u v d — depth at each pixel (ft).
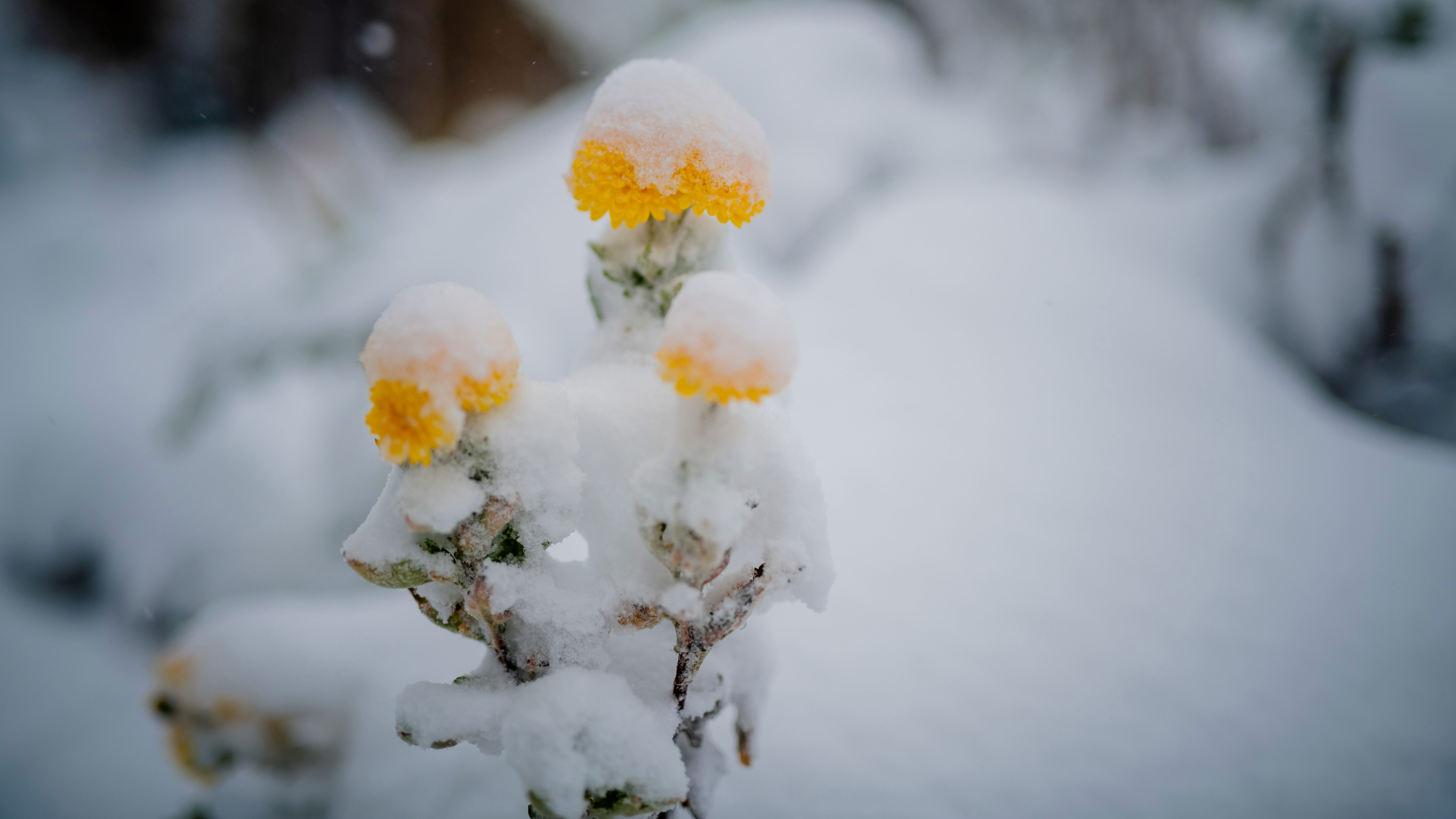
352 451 1.95
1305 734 1.01
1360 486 1.65
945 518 1.40
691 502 0.54
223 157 5.36
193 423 2.13
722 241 0.64
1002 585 1.25
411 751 0.93
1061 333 2.07
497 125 4.39
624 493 0.59
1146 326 2.16
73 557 2.49
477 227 2.28
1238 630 1.19
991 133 3.35
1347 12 2.60
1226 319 2.44
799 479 0.59
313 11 4.00
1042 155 3.43
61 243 4.68
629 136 0.57
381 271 2.14
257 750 0.95
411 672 1.05
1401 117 2.47
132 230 4.87
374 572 0.58
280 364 2.04
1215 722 1.02
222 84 4.56
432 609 0.60
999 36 4.10
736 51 3.13
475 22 4.20
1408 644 1.18
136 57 5.38
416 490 0.55
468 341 0.53
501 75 4.37
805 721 0.96
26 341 3.59
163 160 5.62
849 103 2.96
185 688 0.95
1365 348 2.52
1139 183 3.31
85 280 4.40
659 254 0.64
